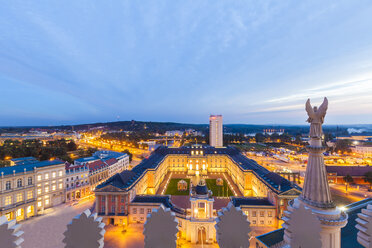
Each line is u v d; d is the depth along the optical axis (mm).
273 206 57531
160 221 6781
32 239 50375
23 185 60344
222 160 126250
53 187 69750
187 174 121812
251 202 61062
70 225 6414
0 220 5430
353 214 28094
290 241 7152
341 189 89125
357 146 176375
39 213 63719
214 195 86500
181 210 55375
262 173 78375
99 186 60875
